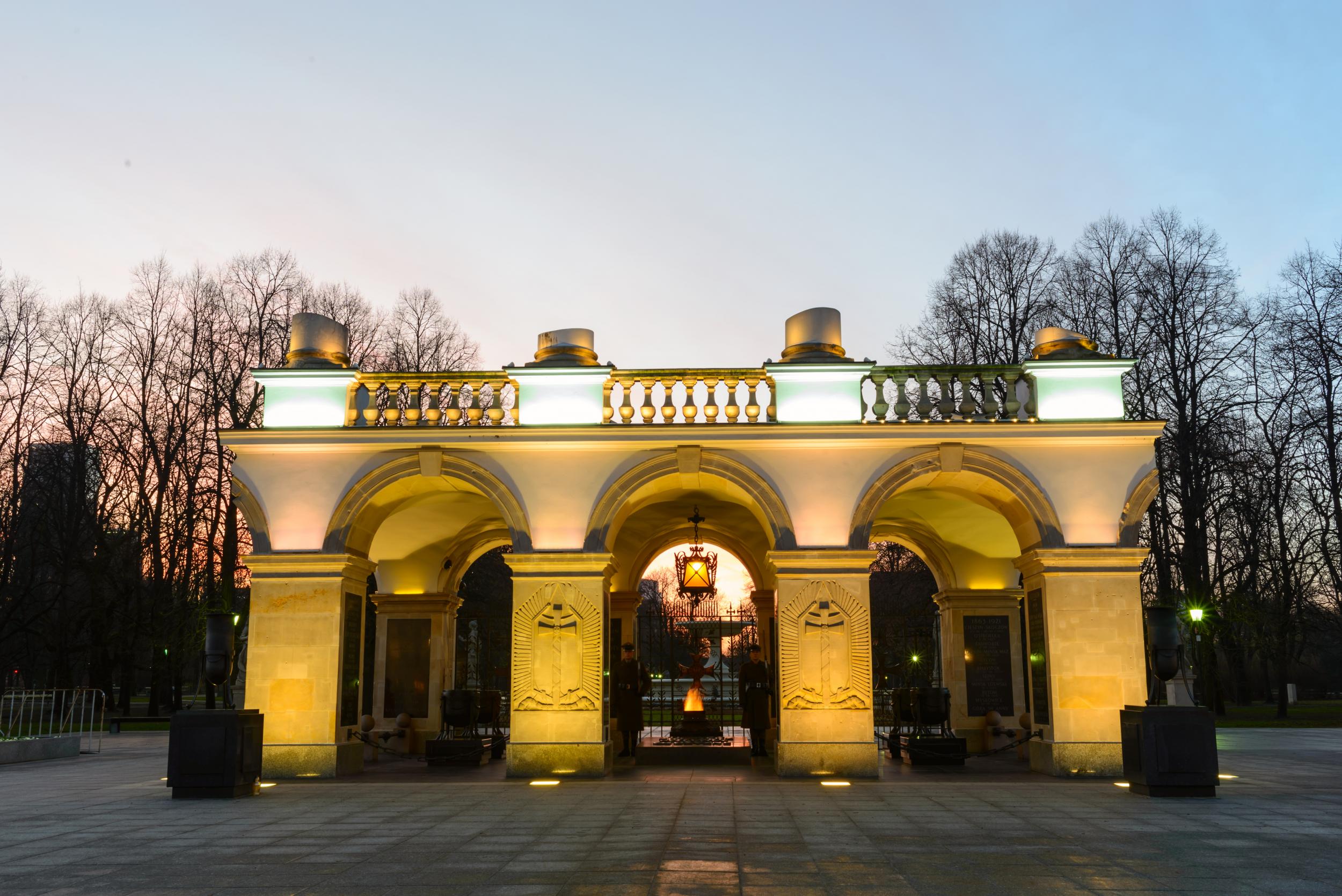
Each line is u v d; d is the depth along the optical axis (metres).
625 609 23.17
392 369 40.09
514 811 12.65
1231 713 41.00
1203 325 34.91
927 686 23.52
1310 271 36.75
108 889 8.22
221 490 36.53
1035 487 17.06
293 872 8.83
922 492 19.33
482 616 25.02
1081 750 16.36
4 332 38.94
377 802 13.63
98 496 39.12
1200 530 33.78
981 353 35.72
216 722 14.26
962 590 22.22
